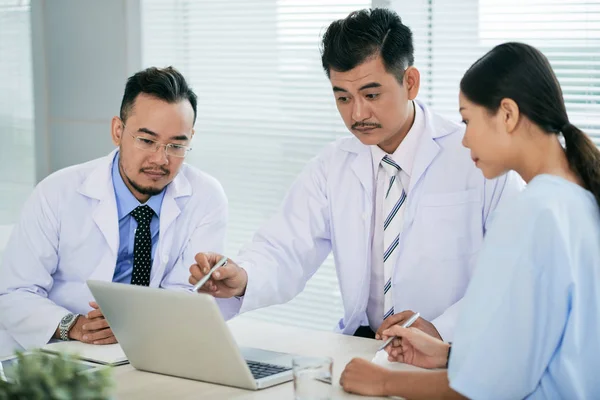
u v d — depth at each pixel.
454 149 2.25
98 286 1.71
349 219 2.29
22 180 3.62
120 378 1.75
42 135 3.65
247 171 3.38
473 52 2.91
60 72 3.60
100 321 2.05
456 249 2.22
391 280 2.26
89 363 1.87
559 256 1.43
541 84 1.54
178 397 1.62
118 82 3.48
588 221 1.48
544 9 2.76
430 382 1.55
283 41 3.25
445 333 2.03
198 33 3.42
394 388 1.57
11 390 1.20
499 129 1.56
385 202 2.27
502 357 1.44
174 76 2.27
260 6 3.28
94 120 3.54
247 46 3.33
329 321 3.21
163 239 2.40
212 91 3.43
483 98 1.56
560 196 1.47
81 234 2.38
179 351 1.69
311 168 2.38
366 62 2.02
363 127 2.10
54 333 2.16
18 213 3.62
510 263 1.44
